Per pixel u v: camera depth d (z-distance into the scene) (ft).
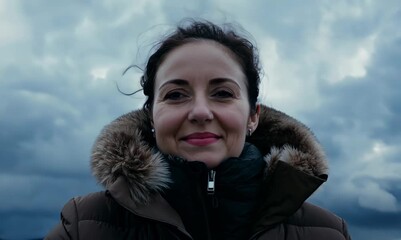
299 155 2.07
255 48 2.28
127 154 1.89
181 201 1.92
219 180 1.94
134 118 2.17
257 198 2.05
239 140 1.98
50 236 1.88
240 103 2.01
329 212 2.19
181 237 1.84
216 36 2.12
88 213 1.91
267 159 2.10
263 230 1.94
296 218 2.08
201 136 1.92
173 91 1.98
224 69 2.01
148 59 2.19
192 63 1.98
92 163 1.98
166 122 1.94
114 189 1.83
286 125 2.20
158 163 1.90
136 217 1.92
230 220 1.95
